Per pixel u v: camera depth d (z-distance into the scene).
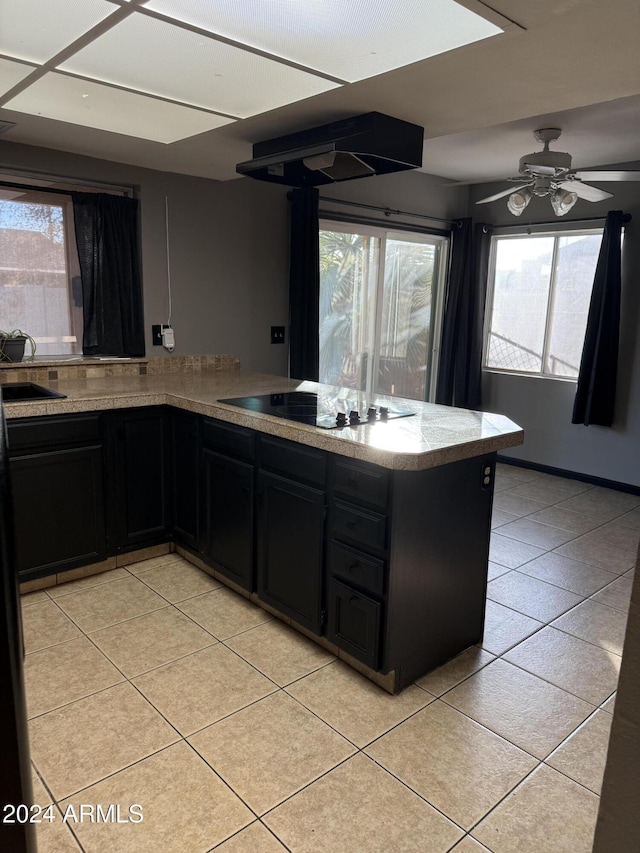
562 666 2.35
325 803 1.66
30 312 3.27
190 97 2.23
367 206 4.71
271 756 1.83
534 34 1.66
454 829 1.59
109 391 3.01
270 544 2.51
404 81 2.04
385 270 5.15
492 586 3.03
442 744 1.90
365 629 2.12
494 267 5.50
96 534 2.95
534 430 5.27
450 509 2.20
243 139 2.83
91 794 1.67
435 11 1.53
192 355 3.89
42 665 2.25
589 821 1.63
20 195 3.13
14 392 3.11
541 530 3.83
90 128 2.70
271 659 2.33
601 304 4.54
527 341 5.34
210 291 3.90
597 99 2.22
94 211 3.33
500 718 2.03
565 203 3.58
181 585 2.92
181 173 3.61
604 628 2.64
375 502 2.03
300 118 2.48
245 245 4.02
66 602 2.72
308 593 2.35
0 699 0.49
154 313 3.68
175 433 3.09
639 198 4.44
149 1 1.51
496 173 5.00
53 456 2.73
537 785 1.75
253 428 2.47
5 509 0.47
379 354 5.23
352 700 2.11
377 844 1.54
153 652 2.36
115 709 2.02
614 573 3.21
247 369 4.17
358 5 1.50
